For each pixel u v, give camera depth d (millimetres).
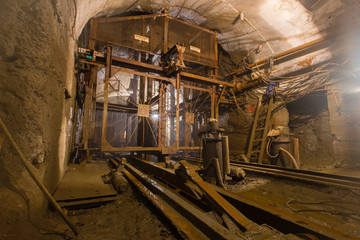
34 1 2229
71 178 4746
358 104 7086
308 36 8086
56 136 3393
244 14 8594
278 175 5477
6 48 2016
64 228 2258
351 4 6141
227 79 11891
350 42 6645
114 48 10336
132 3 8039
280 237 1773
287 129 7215
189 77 9305
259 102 9539
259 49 9805
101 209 3002
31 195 2102
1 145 1838
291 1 7090
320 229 1908
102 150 7051
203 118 13242
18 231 1620
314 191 4406
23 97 2080
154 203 2713
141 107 8211
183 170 3936
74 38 4969
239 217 2225
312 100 8891
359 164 6836
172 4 8875
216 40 10875
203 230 1948
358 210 3273
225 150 4836
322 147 8383
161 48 9078
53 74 2875
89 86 8164
